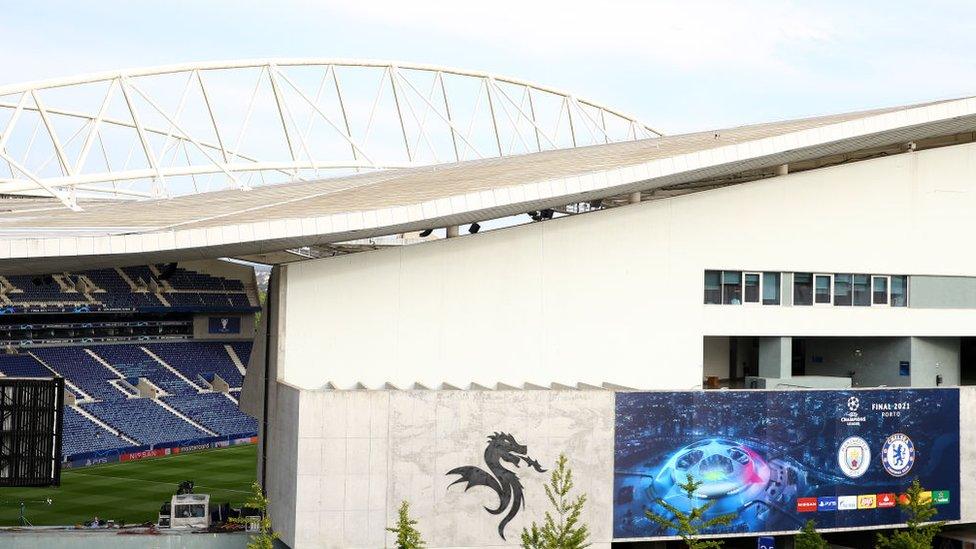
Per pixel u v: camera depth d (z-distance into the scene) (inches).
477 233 1849.2
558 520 1711.4
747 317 1984.5
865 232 2049.7
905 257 2074.3
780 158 1937.7
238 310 4227.4
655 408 1769.2
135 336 4138.8
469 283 1839.3
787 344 2021.4
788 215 2005.4
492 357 1844.2
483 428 1689.2
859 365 2196.1
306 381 1760.6
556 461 1716.3
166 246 1533.0
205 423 3735.2
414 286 1815.9
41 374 3631.9
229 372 4163.4
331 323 1777.8
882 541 1738.4
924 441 1927.9
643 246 1929.1
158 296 3986.2
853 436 1879.9
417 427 1662.2
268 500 1819.6
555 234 1884.8
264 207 1925.4
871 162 2055.9
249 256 2268.7
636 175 1792.6
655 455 1765.5
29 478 1889.8
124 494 2694.4
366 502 1640.0
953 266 2103.8
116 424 3486.7
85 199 3531.0
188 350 4200.3
